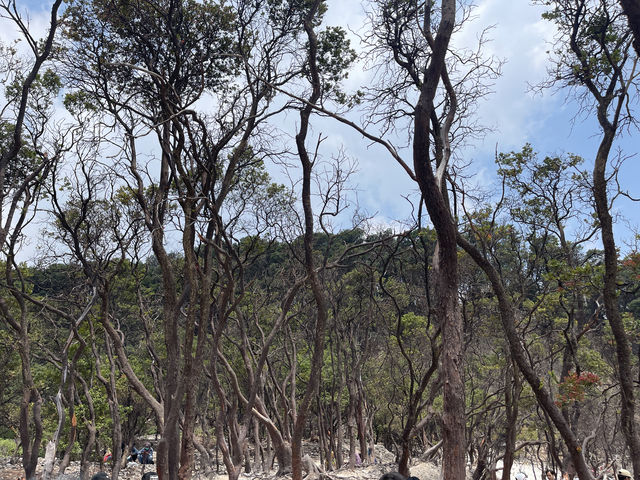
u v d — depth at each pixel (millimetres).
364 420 30172
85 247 18109
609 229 11180
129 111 16531
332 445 28141
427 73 8453
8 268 17344
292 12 16891
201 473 22953
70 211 19766
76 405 24219
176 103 15469
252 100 16891
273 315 28000
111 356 20797
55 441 12773
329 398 32688
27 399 17203
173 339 15164
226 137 15609
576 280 13938
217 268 21500
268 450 27578
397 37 12438
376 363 31266
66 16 16094
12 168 18469
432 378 25734
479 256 11914
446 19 8445
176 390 14953
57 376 24203
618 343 10961
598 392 19766
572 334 16547
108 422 23953
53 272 21969
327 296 25875
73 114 17547
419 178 8352
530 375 11305
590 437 18797
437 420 28203
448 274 8242
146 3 15977
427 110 8289
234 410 20375
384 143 8828
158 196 15680
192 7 16484
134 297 23328
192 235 15180
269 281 27703
